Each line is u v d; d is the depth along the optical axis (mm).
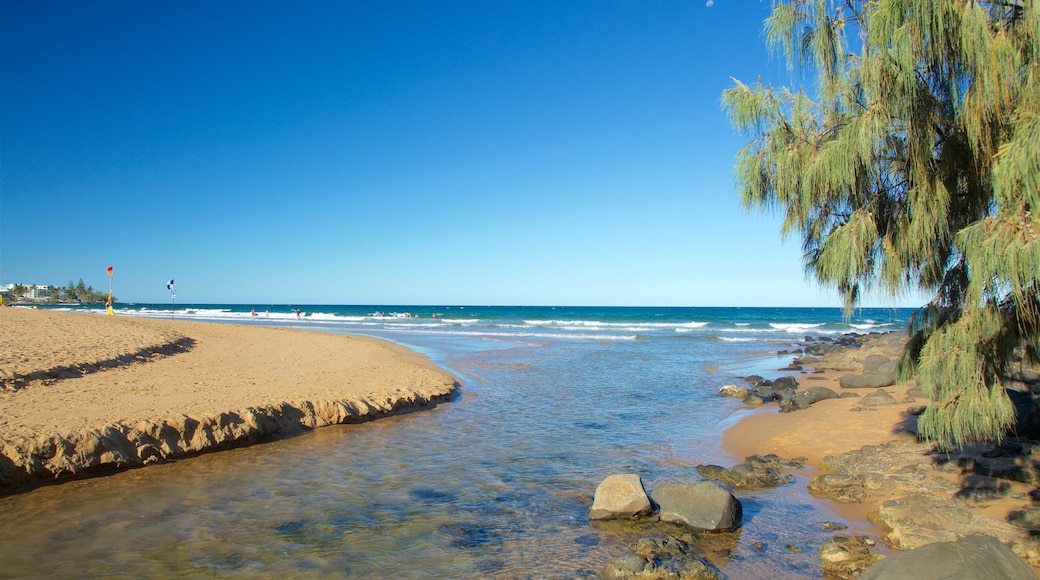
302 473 9227
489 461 9953
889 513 6707
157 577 5656
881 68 4867
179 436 10195
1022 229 4016
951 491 7133
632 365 24641
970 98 4641
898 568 4445
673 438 11625
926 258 5406
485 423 13047
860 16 5430
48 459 8562
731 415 13906
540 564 6008
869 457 8867
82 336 19875
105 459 9070
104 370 15211
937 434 5273
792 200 5992
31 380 12602
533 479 8945
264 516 7344
